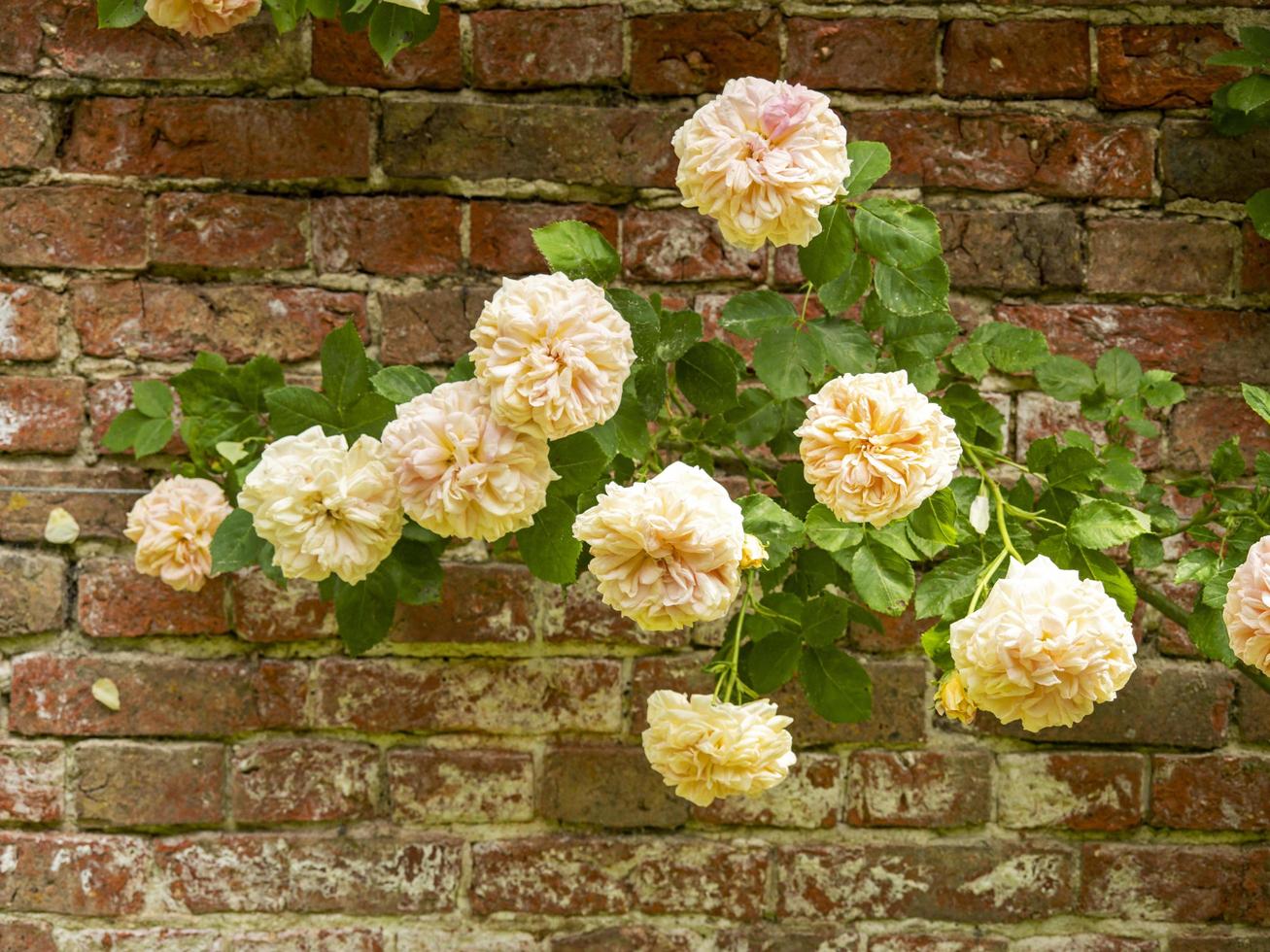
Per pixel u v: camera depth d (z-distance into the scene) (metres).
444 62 2.15
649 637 2.14
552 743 2.15
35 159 2.14
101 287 2.14
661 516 1.86
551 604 2.15
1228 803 2.14
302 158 2.14
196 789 2.13
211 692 2.14
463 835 2.14
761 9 2.15
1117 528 1.96
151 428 2.11
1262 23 2.15
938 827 2.14
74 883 2.13
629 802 2.14
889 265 1.99
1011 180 2.15
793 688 2.15
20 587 2.13
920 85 2.15
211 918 2.13
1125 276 2.15
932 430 1.90
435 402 1.91
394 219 2.15
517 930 2.14
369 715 2.14
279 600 2.14
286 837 2.14
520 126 2.15
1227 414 2.15
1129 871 2.14
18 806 2.13
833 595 2.01
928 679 2.14
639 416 1.98
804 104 1.93
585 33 2.15
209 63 2.14
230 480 2.08
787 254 2.15
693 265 2.15
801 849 2.14
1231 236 2.15
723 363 2.02
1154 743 2.14
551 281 1.91
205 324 2.14
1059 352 2.15
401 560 2.01
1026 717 1.88
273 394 1.98
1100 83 2.15
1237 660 2.02
